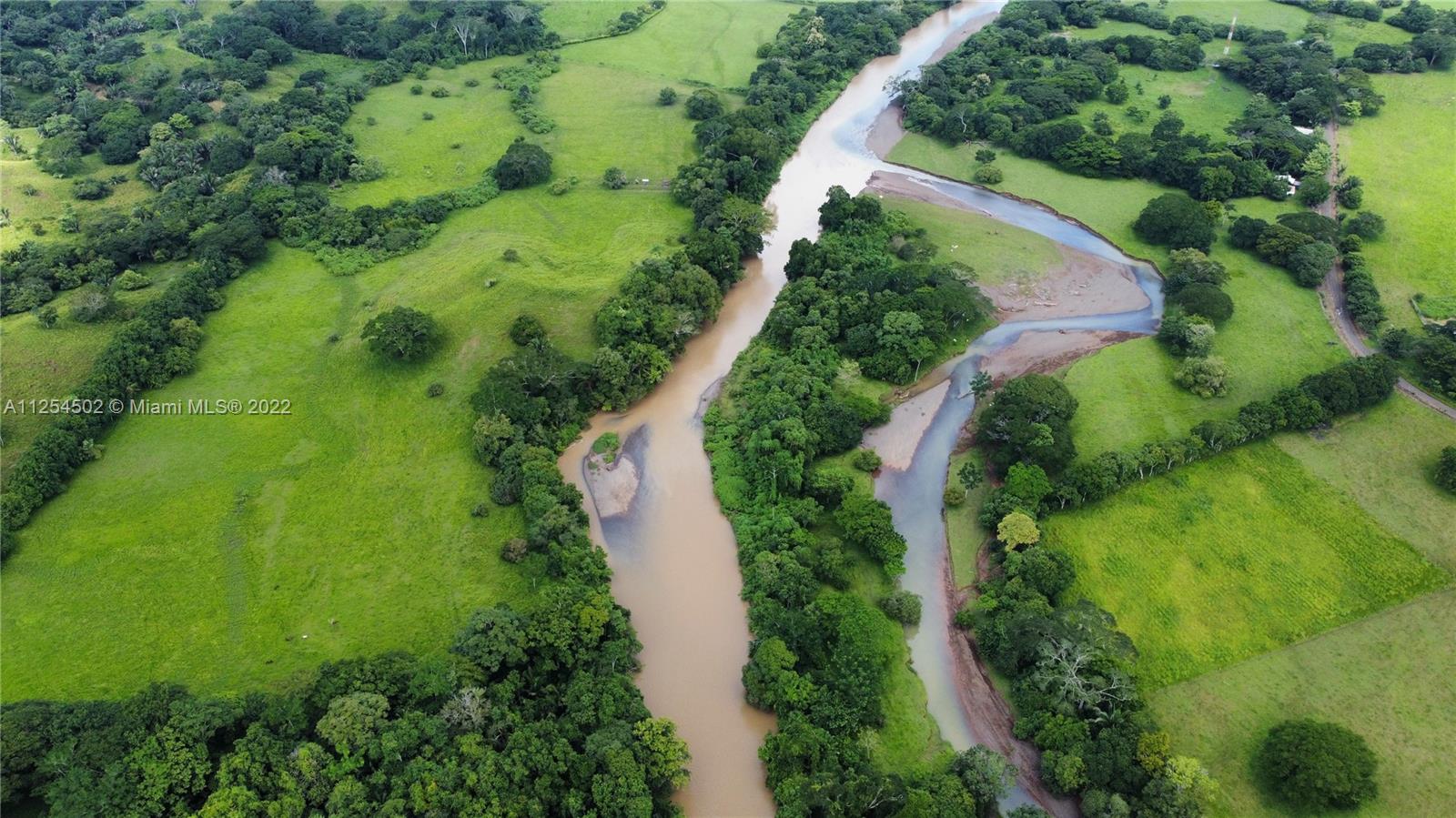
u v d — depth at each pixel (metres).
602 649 93.50
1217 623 99.00
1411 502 112.56
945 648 98.88
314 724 84.88
